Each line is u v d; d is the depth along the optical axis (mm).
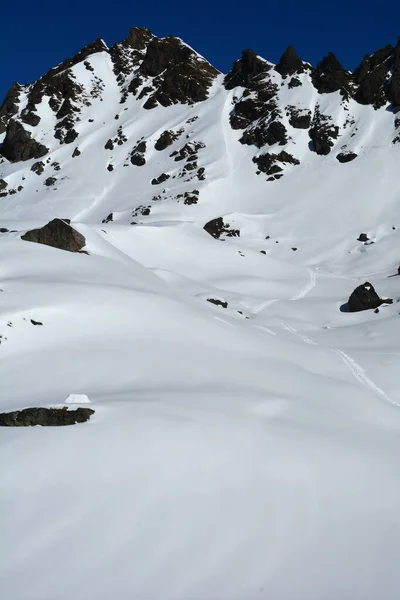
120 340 25281
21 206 130875
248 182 121688
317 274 73438
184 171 128125
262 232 101375
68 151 149875
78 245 40906
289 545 10172
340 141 127875
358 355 33312
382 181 111125
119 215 112188
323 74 144875
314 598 8891
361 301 52938
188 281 55469
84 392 18703
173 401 17234
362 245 91688
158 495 11188
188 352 25562
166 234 73562
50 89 167625
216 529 10328
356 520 11383
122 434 13594
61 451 12484
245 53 156375
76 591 8555
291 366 27375
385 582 9508
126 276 36812
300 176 120375
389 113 132250
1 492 10977
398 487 13305
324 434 16578
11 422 14875
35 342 23578
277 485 12250
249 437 14695
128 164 139000
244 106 143125
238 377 23094
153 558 9414
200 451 13258
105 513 10453
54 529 9938
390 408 22969
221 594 8750
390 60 141375
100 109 165125
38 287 28422
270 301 55906
